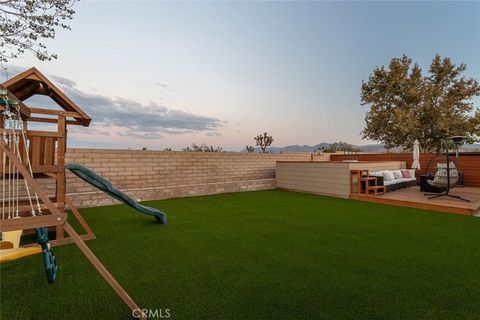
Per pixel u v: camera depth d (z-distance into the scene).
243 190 10.00
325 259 3.14
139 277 2.66
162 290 2.38
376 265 2.95
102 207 6.64
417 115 15.48
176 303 2.16
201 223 4.97
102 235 4.18
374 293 2.31
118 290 1.86
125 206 6.77
